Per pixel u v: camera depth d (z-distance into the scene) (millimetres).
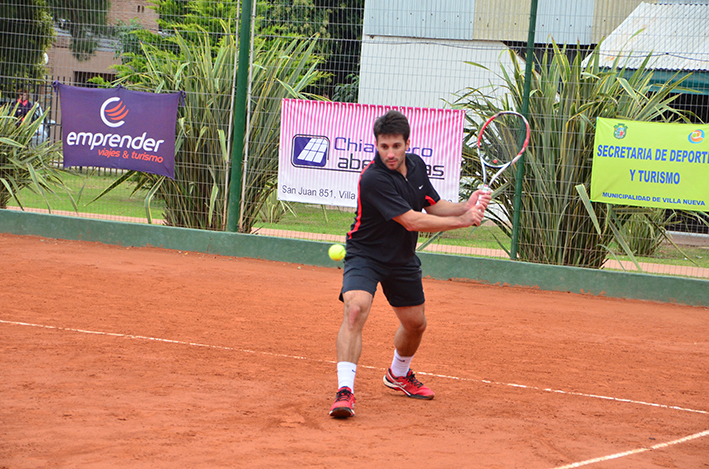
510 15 14180
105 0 14258
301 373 5859
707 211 10656
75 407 4648
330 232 13805
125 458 3824
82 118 12602
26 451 3869
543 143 11133
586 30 13367
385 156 4730
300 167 11867
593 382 6133
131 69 18547
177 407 4766
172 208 12875
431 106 14117
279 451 4039
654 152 10484
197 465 3771
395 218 4754
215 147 12422
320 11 13664
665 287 10492
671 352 7480
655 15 14805
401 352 5332
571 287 10805
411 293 5109
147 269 10445
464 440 4438
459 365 6469
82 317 7348
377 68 13852
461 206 5121
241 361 6113
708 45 14180
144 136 12375
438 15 14102
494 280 11094
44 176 13727
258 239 11953
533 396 5594
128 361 5871
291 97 12367
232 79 12391
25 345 6148
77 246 12156
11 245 11766
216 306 8375
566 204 11102
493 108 11508
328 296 9438
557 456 4227
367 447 4199
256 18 12125
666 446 4555
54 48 14305
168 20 16297
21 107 13961
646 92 11703
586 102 11000
